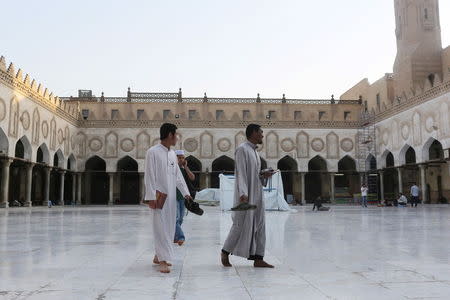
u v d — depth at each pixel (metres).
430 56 31.16
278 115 37.44
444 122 24.08
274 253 5.32
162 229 4.23
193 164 35.50
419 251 5.44
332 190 33.53
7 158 21.69
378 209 20.62
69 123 31.53
